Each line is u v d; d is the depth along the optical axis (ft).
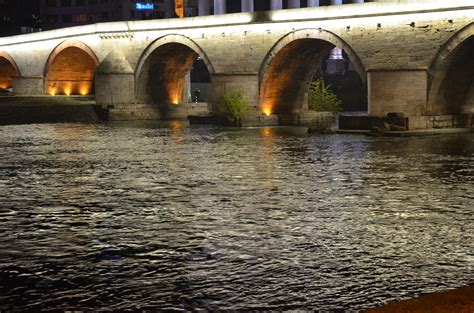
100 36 211.61
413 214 55.31
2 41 271.69
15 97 221.05
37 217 55.47
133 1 370.12
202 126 176.14
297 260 41.09
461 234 47.91
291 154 103.30
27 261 41.57
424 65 140.87
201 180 75.77
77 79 257.34
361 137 135.74
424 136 134.82
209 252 43.21
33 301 33.86
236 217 54.60
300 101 184.96
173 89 218.79
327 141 126.72
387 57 146.41
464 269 39.09
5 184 73.92
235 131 156.87
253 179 76.23
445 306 16.80
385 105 146.82
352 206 59.00
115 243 46.06
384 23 146.20
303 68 179.11
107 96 206.39
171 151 109.81
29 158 100.68
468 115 149.18
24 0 415.23
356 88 280.51
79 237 47.98
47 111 198.80
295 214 55.57
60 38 233.35
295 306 32.71
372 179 75.36
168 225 51.70
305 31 162.09
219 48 181.16
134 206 60.03
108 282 36.99
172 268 39.60
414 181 73.61
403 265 39.91
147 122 195.21
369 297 34.09
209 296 34.32
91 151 110.73
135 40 203.82
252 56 174.19
